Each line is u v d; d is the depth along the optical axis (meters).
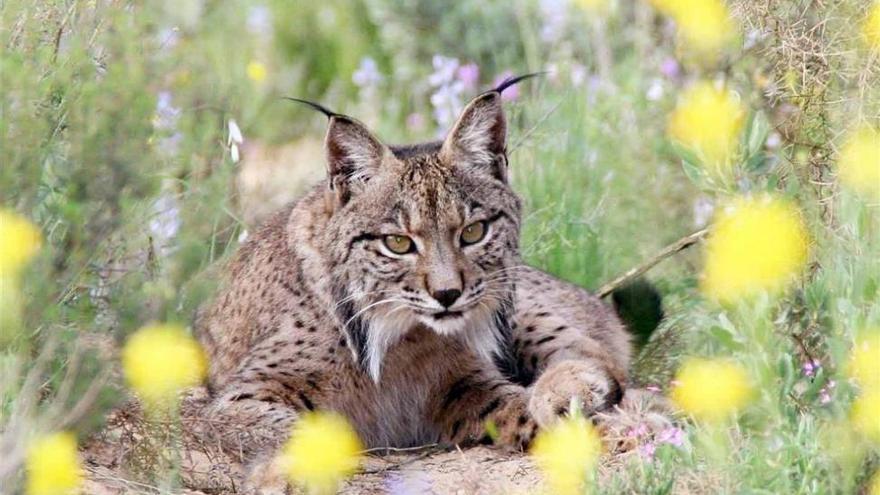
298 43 20.77
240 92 15.05
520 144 13.87
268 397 10.69
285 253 11.25
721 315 8.61
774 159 10.22
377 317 10.70
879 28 8.80
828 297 8.97
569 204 14.27
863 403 7.51
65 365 9.09
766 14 10.38
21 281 8.67
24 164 9.11
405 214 10.44
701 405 7.77
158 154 10.14
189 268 10.22
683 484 8.30
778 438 8.03
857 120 8.97
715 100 9.14
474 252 10.63
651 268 12.98
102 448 9.55
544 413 10.25
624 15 17.39
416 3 19.83
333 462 8.05
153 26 11.34
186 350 8.24
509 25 19.09
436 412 11.19
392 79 19.89
